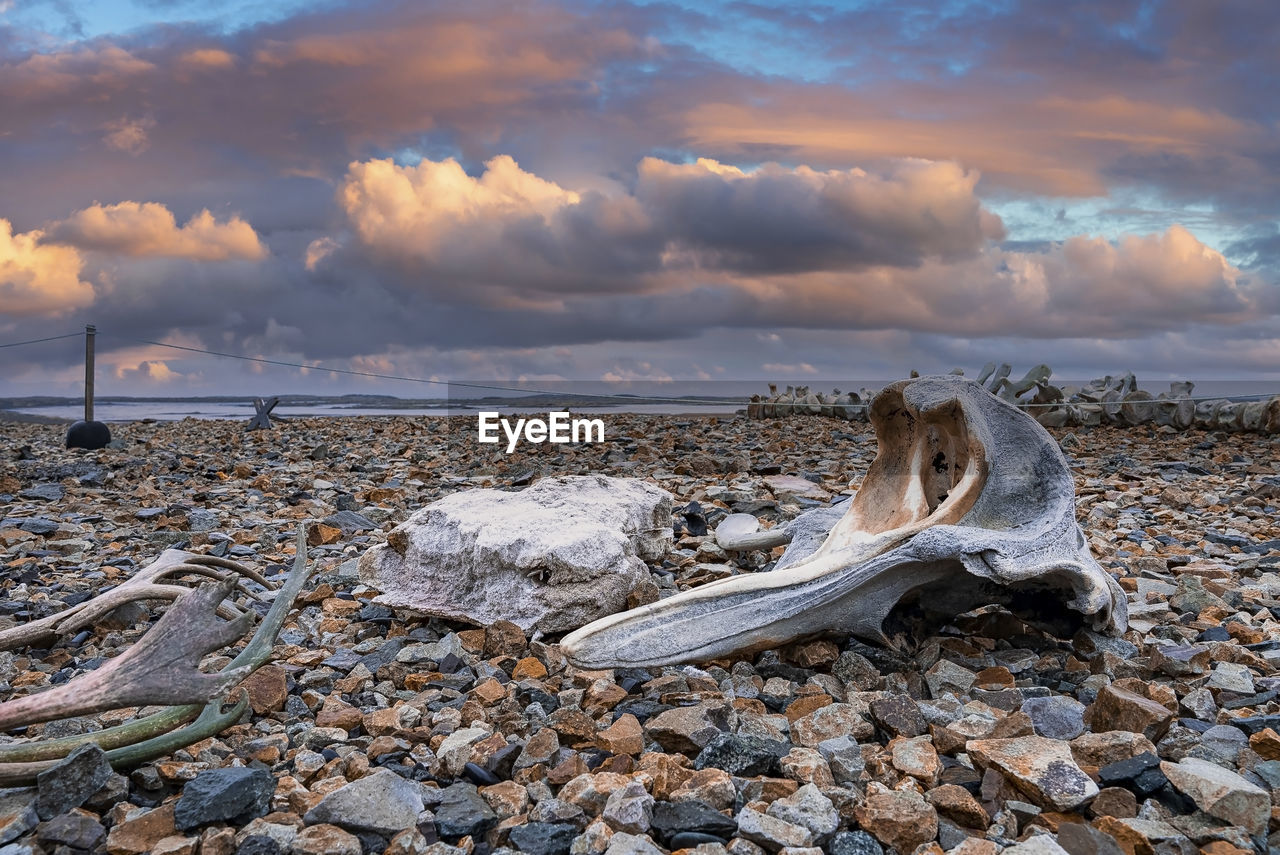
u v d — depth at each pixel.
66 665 3.12
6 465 8.33
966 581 2.90
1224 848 1.84
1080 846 1.82
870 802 1.96
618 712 2.58
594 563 3.26
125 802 2.07
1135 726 2.29
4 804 2.01
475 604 3.36
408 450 9.84
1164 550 4.64
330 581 4.09
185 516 5.55
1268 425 9.68
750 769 2.17
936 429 3.37
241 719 2.58
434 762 2.31
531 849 1.86
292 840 1.89
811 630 2.84
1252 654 2.99
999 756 2.13
